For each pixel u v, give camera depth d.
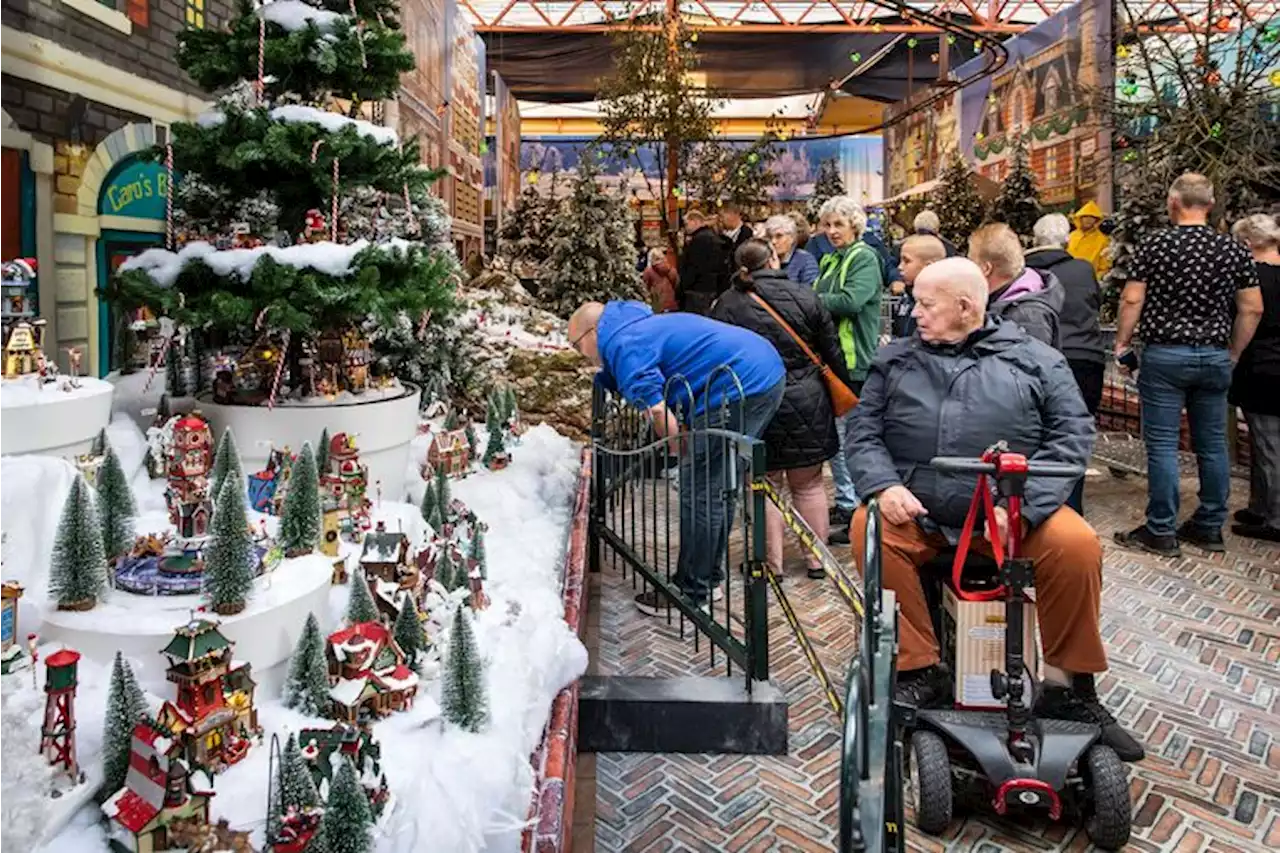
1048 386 3.24
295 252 3.35
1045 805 2.79
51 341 3.52
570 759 2.56
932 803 2.86
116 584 2.05
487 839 1.75
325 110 3.83
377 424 3.53
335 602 2.34
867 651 1.60
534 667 2.40
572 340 4.89
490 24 16.25
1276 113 8.81
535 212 13.37
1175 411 5.69
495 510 4.16
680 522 4.22
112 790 1.55
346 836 1.49
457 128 10.05
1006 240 4.26
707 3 16.72
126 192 4.05
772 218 6.45
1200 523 5.91
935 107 17.72
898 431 3.34
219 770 1.71
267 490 2.94
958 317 3.32
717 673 3.81
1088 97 11.00
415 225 4.79
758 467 3.29
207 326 3.41
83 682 1.81
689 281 9.38
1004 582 2.83
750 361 4.27
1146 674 4.05
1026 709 2.82
